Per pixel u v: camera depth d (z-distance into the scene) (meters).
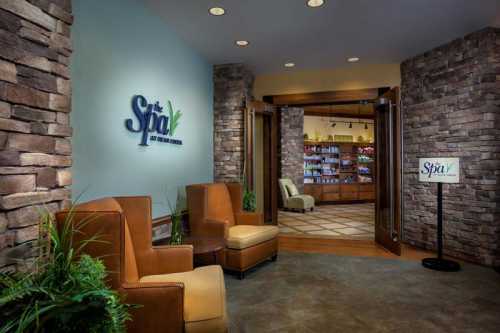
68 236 1.54
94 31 2.54
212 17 3.41
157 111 3.44
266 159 5.56
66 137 1.80
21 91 1.52
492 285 3.07
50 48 1.69
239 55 4.56
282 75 5.50
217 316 1.78
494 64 3.70
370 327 2.28
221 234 3.34
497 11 3.26
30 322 1.01
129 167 2.99
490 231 3.67
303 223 6.57
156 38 3.42
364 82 5.09
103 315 1.13
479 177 3.78
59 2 1.75
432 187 4.36
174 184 3.83
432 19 3.44
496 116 3.69
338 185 10.20
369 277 3.30
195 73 4.39
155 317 1.64
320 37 3.93
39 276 1.29
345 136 10.81
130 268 1.92
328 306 2.62
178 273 2.24
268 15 3.34
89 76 2.49
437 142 4.25
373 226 6.23
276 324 2.32
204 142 4.67
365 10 3.22
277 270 3.54
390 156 4.31
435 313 2.49
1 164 1.43
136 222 2.26
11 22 1.47
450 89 4.09
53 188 1.71
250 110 4.87
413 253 4.22
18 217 1.50
